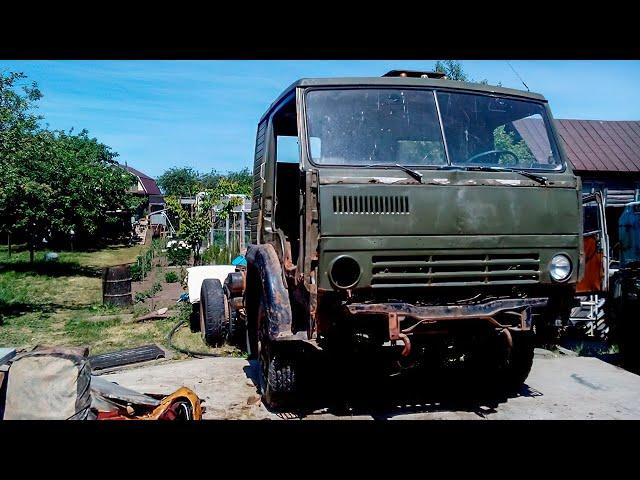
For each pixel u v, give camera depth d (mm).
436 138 4555
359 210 3949
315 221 3945
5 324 10445
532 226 4277
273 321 4551
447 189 4117
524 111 4922
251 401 5328
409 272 4039
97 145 36438
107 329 9773
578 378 6117
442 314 4055
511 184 4273
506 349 4801
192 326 9398
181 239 19797
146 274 18516
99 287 16469
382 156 4406
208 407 5207
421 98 4656
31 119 12219
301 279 4082
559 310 4664
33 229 19484
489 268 4195
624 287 7508
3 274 18719
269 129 5707
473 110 4738
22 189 12727
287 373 4848
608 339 8359
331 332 4344
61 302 13422
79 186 19859
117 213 32656
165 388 5848
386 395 5523
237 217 19062
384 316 4172
